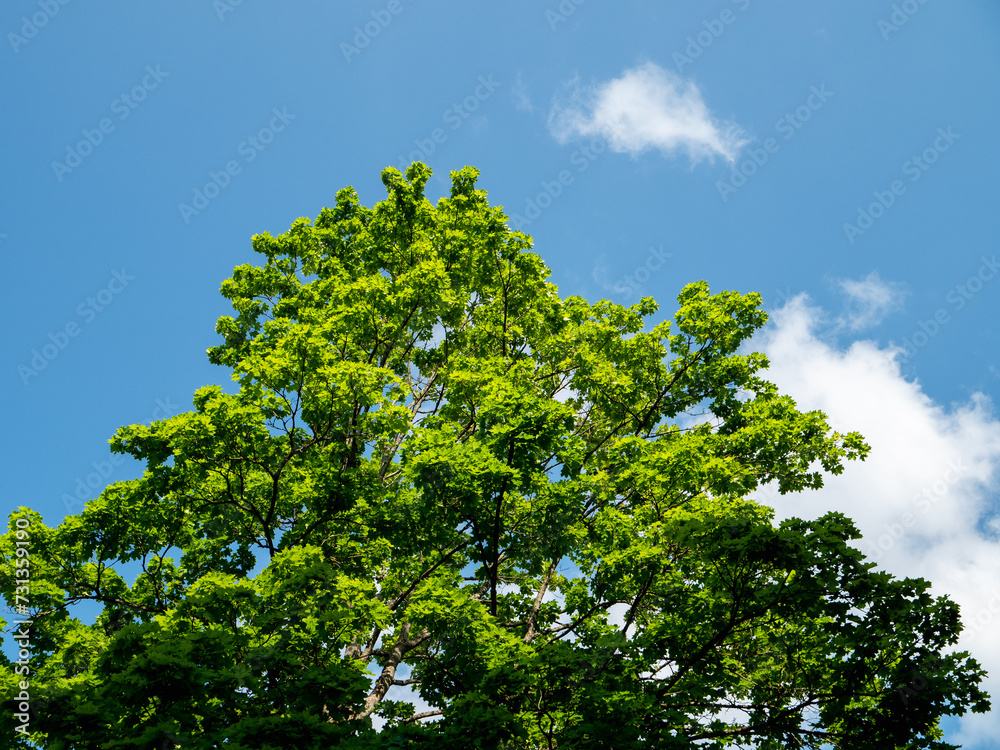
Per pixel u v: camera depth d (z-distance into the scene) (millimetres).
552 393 17062
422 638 12375
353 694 8625
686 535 9430
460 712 8766
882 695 8891
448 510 11406
